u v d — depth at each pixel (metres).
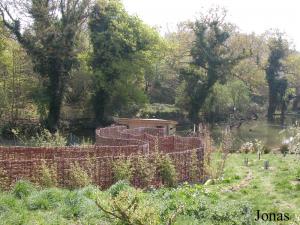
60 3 47.38
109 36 49.56
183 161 17.94
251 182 17.11
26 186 12.12
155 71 65.88
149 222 8.55
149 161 16.59
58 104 47.34
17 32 45.81
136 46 52.03
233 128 57.91
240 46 63.84
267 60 76.94
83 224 9.73
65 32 46.47
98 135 26.73
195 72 61.28
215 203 12.05
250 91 72.56
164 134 32.25
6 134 42.06
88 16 50.06
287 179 16.86
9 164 14.28
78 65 49.91
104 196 11.95
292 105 88.06
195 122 60.06
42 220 9.81
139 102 53.47
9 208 10.39
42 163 14.65
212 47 60.56
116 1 51.28
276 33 76.25
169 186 16.70
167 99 69.81
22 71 46.84
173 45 60.06
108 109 53.12
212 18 60.50
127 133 29.02
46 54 46.00
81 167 15.30
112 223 9.49
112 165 15.86
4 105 43.19
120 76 50.72
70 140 37.00
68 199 11.25
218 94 63.62
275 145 40.00
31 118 47.34
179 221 10.17
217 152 27.66
